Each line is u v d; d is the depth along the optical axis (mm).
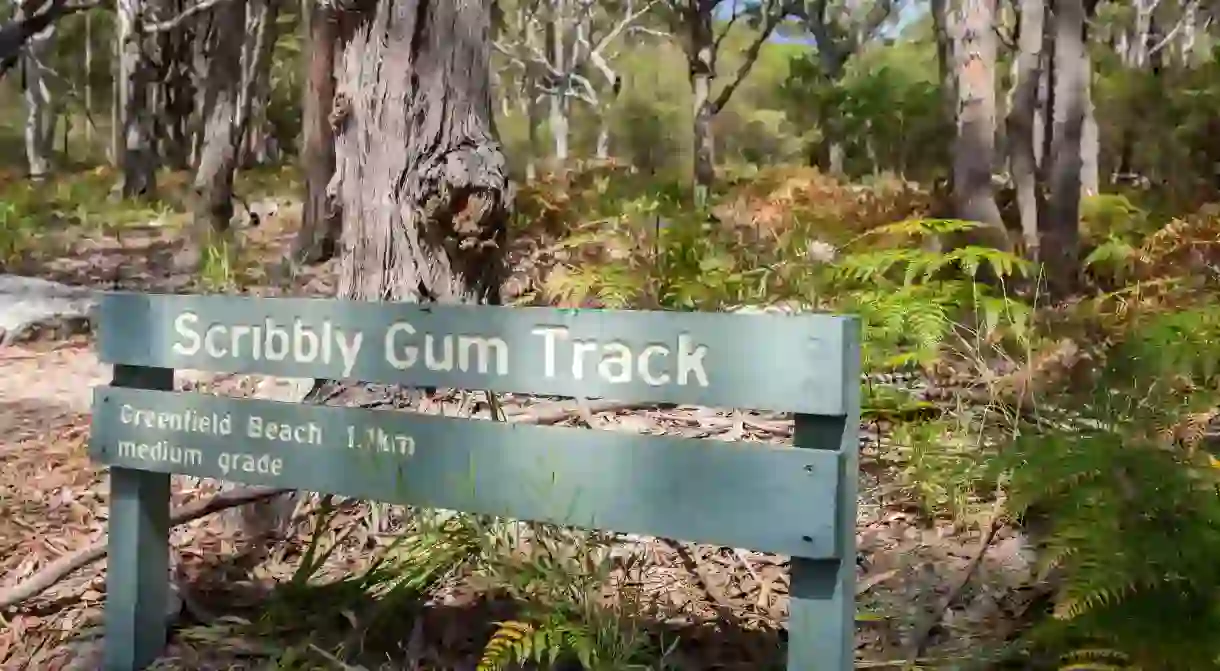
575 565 3270
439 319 2662
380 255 4867
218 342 2922
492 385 2605
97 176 25234
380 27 4812
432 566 3285
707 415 4883
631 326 2445
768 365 2316
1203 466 3051
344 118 4973
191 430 2957
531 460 2570
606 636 2777
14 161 42750
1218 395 3941
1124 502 2719
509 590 3193
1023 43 10445
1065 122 9211
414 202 4797
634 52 48031
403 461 2725
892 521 3826
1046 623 2650
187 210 17625
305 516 3846
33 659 3209
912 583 3336
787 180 15195
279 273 9500
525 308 2564
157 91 22562
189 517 3549
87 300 8477
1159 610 2500
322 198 10008
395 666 2977
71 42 41406
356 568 3580
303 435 2828
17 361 6957
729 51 47062
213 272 9008
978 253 4535
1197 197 11812
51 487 4520
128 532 3074
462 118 4859
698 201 12594
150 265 12172
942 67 10906
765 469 2326
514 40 39375
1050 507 3348
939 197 11250
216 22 17000
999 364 4914
